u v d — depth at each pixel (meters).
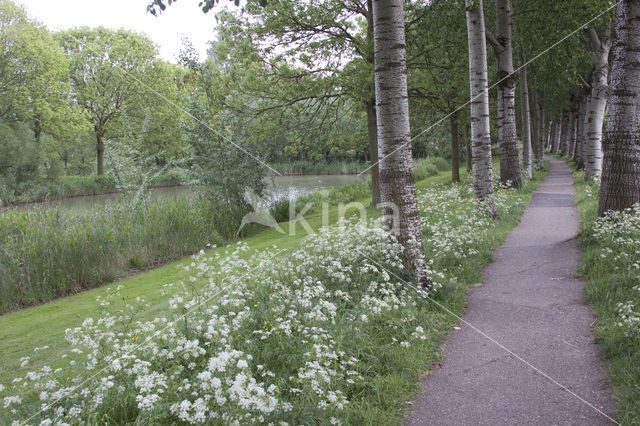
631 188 7.56
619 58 7.54
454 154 23.03
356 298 5.39
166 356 3.74
